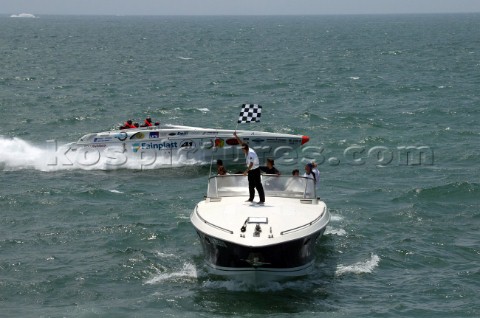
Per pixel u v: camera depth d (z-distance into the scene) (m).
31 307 15.95
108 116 44.62
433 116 43.41
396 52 108.50
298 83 64.31
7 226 21.61
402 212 22.88
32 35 182.38
